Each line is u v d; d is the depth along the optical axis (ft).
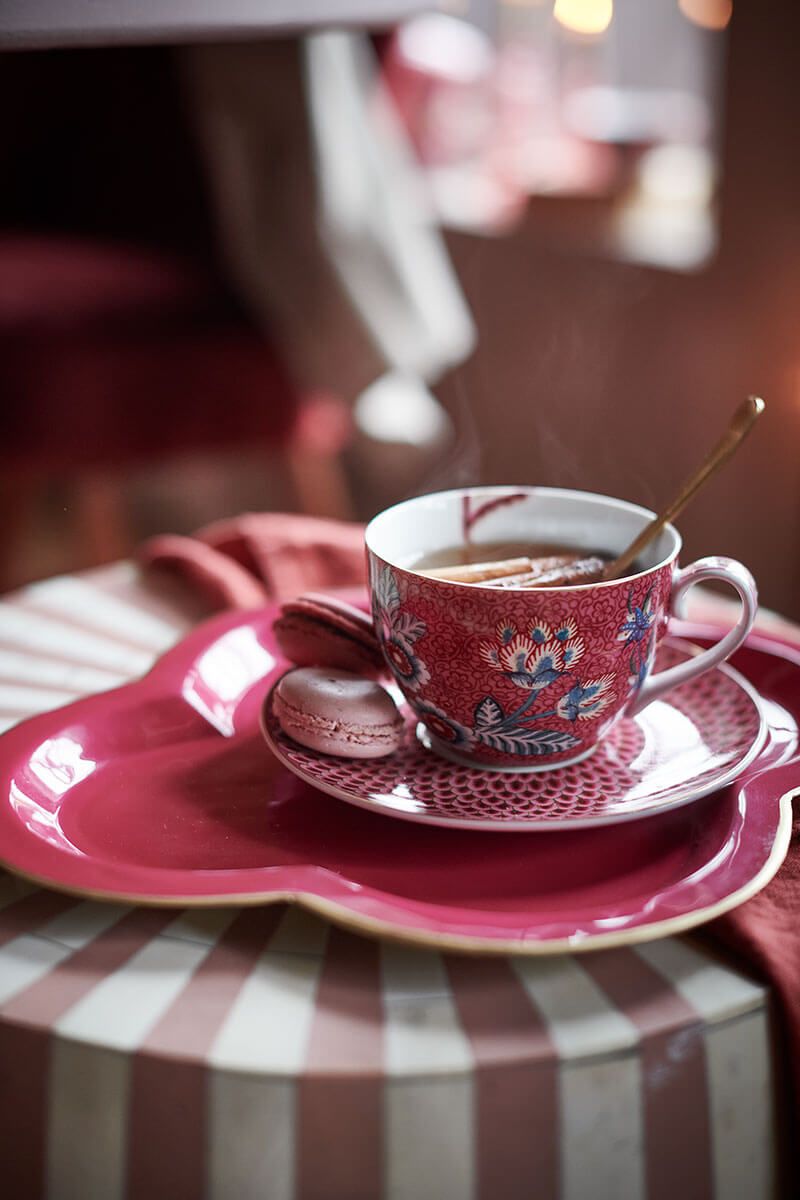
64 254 4.18
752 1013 1.52
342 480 4.88
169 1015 1.49
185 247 4.28
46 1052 1.48
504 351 5.47
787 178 3.85
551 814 1.68
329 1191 1.46
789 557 4.20
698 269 4.31
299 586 2.34
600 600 1.65
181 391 4.03
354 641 1.85
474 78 5.87
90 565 4.56
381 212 4.31
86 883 1.55
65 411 3.86
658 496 4.73
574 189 5.22
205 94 4.04
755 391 4.16
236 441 4.22
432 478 4.92
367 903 1.52
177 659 2.00
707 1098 1.52
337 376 4.41
